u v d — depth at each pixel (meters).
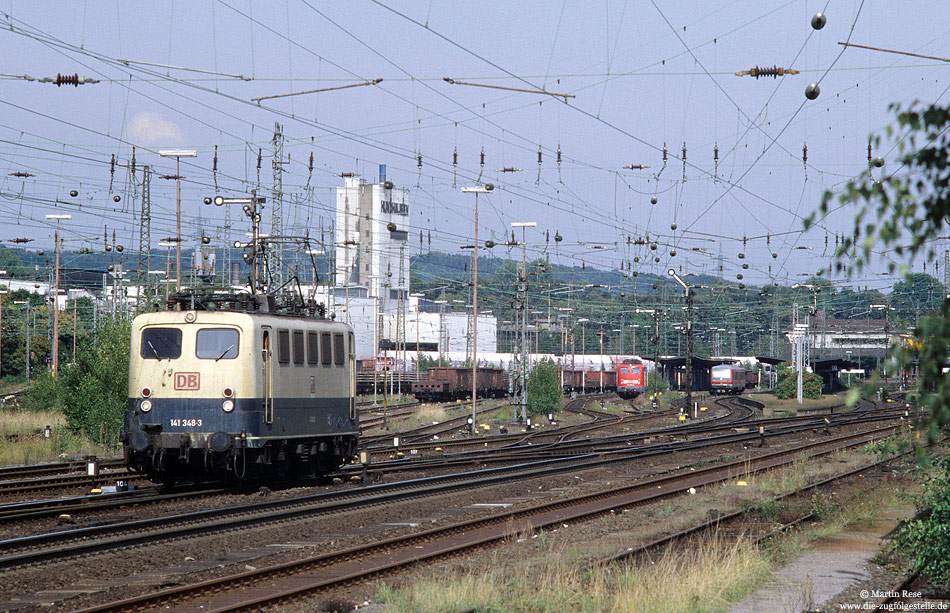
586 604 24.48
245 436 46.88
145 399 47.88
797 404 180.25
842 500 46.91
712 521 40.44
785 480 55.31
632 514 44.25
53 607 23.77
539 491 52.72
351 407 56.72
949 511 28.19
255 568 29.27
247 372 47.19
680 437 97.44
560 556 31.30
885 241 11.14
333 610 23.94
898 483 55.06
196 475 51.59
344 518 40.19
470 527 38.31
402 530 37.53
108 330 75.25
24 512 38.00
